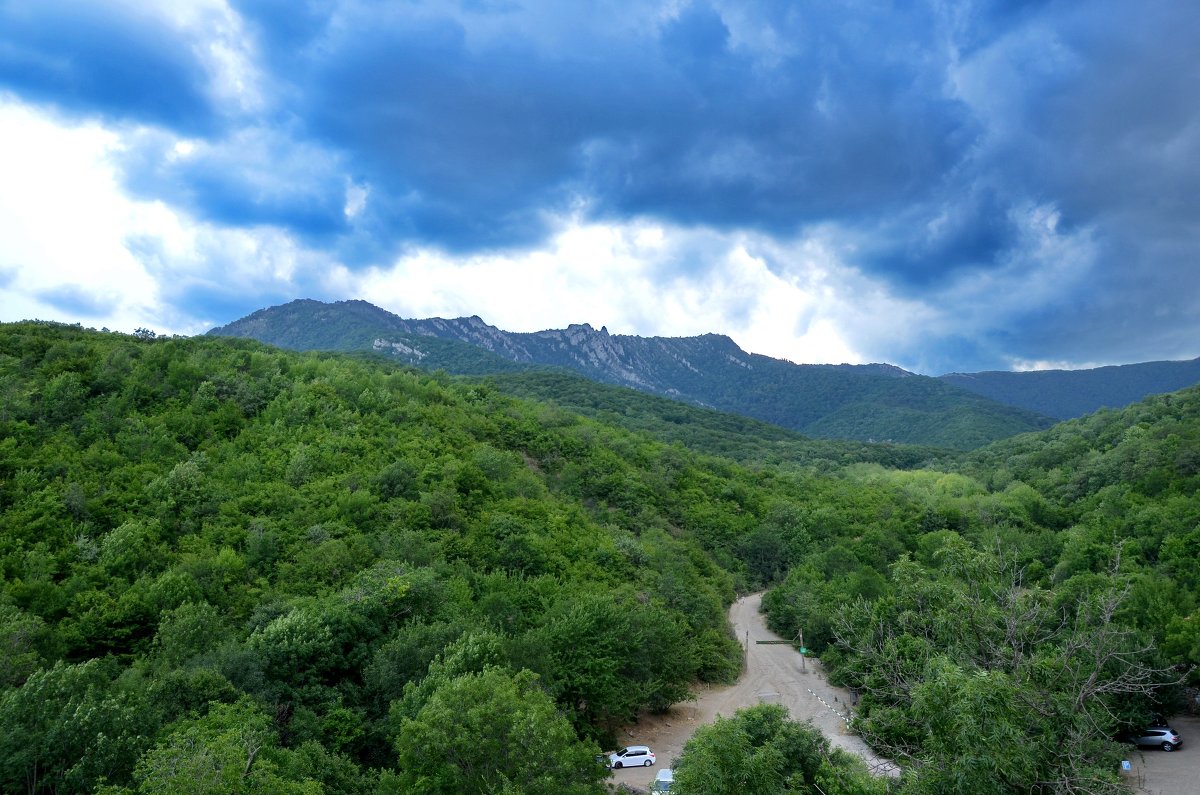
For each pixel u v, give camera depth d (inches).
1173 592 2235.5
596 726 2068.2
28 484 2313.0
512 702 1162.0
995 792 546.9
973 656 683.4
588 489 4160.9
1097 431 6387.8
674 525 4311.0
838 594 2989.7
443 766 1105.4
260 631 1708.9
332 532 2407.7
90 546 2098.9
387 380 4281.5
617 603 2374.5
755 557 4330.7
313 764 1277.1
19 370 3046.3
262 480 2723.9
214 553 2203.5
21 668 1424.7
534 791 1035.9
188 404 3137.3
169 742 1112.8
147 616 1831.9
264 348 4734.3
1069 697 596.4
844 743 1932.8
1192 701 2055.9
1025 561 3412.9
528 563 2596.0
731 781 1036.5
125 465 2581.2
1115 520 3528.5
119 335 3988.7
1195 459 3973.9
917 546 4264.3
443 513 2751.0
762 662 2974.9
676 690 2290.8
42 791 1091.9
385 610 1833.2
